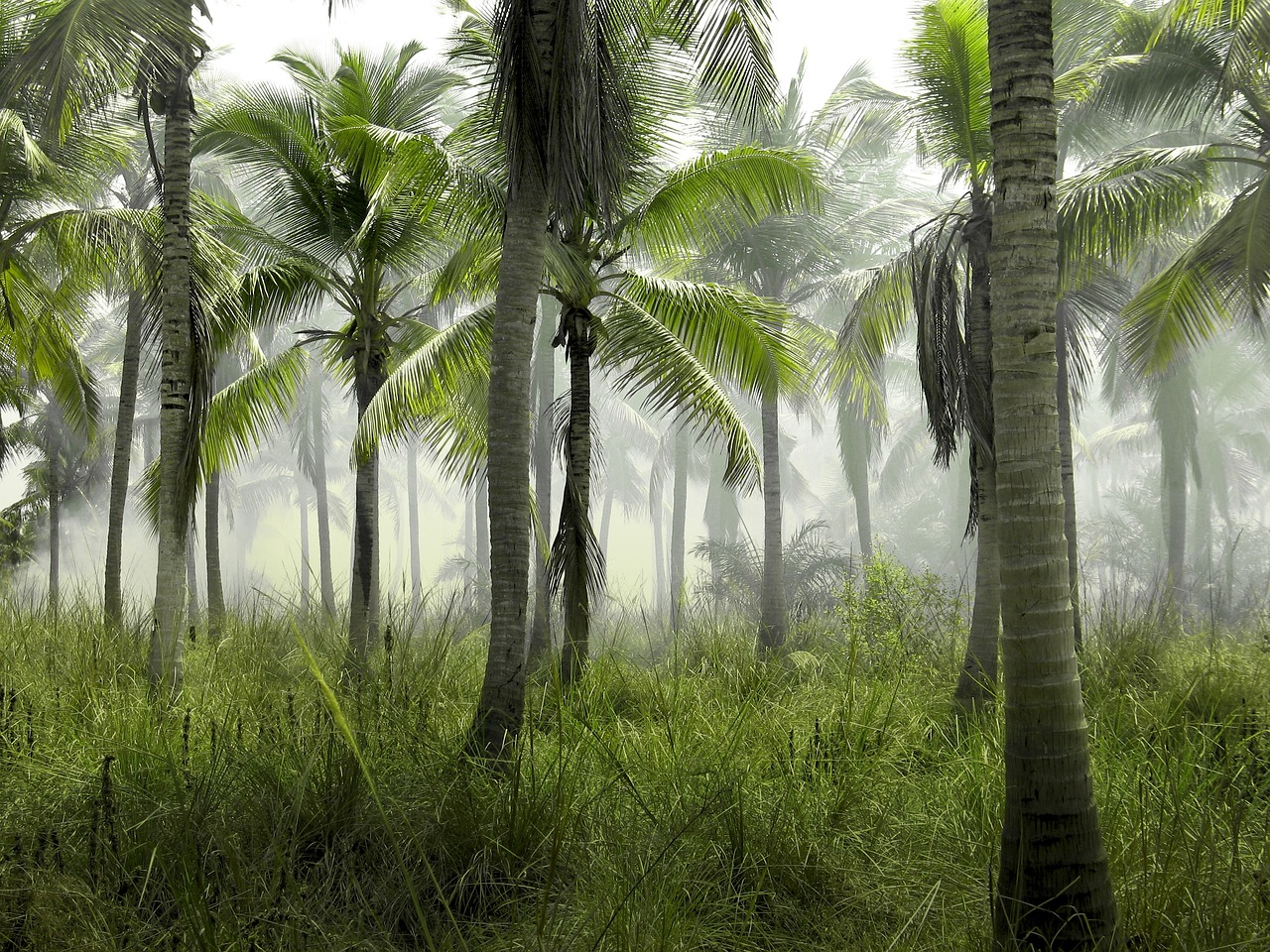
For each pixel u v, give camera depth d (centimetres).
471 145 987
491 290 1094
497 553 655
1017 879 349
